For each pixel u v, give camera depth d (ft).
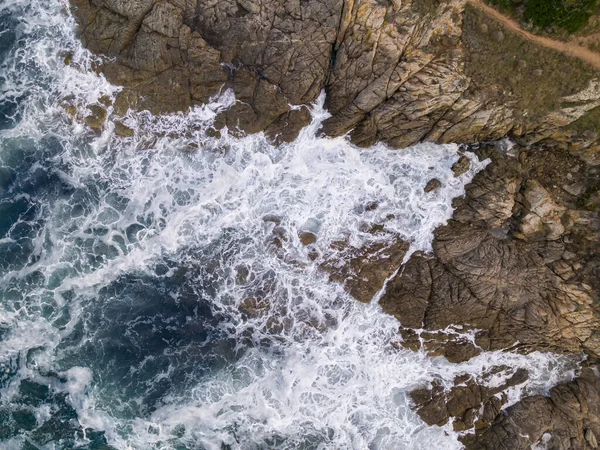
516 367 69.41
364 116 69.62
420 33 63.52
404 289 69.21
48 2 71.10
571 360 69.67
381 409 69.41
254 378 69.87
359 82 66.85
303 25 65.10
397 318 69.26
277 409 69.21
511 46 63.82
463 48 64.18
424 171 70.90
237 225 71.41
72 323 70.85
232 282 70.59
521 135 68.13
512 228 68.18
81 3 69.56
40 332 70.59
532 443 66.49
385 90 66.39
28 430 68.49
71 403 69.15
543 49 63.57
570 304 66.08
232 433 68.95
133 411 69.21
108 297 71.41
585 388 68.23
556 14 61.62
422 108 66.64
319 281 70.38
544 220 67.21
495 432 67.56
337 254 70.49
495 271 67.21
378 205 71.05
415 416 69.05
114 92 71.20
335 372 69.87
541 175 68.18
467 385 69.05
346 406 69.46
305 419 69.15
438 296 68.13
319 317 70.13
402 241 70.18
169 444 68.80
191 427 69.00
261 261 70.64
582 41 62.85
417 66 64.69
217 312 70.64
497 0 62.54
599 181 66.69
